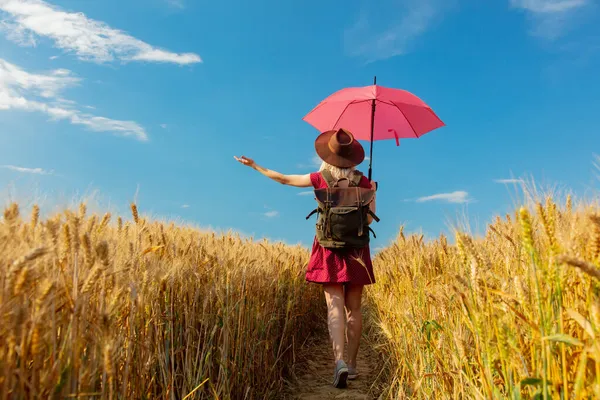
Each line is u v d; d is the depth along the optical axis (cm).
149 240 333
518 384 173
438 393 287
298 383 473
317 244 442
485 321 203
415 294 395
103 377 189
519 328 199
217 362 334
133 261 254
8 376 156
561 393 163
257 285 429
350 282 429
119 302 207
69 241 199
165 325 291
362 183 449
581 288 183
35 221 220
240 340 370
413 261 419
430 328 298
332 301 435
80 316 191
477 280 204
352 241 420
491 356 200
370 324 654
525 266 216
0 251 169
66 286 188
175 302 310
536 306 185
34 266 168
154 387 265
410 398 326
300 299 622
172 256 334
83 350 195
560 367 172
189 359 302
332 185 432
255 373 405
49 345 181
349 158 440
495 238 322
